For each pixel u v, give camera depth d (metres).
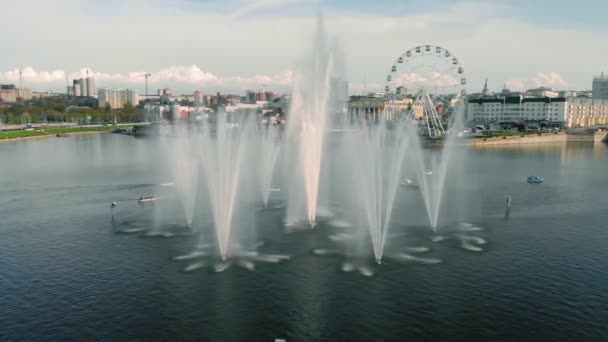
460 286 52.19
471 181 126.88
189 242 67.06
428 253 62.62
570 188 115.44
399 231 72.81
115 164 158.25
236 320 44.81
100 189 109.75
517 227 76.25
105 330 43.03
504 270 56.84
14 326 43.72
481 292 50.75
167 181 121.12
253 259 59.97
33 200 97.19
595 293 50.72
